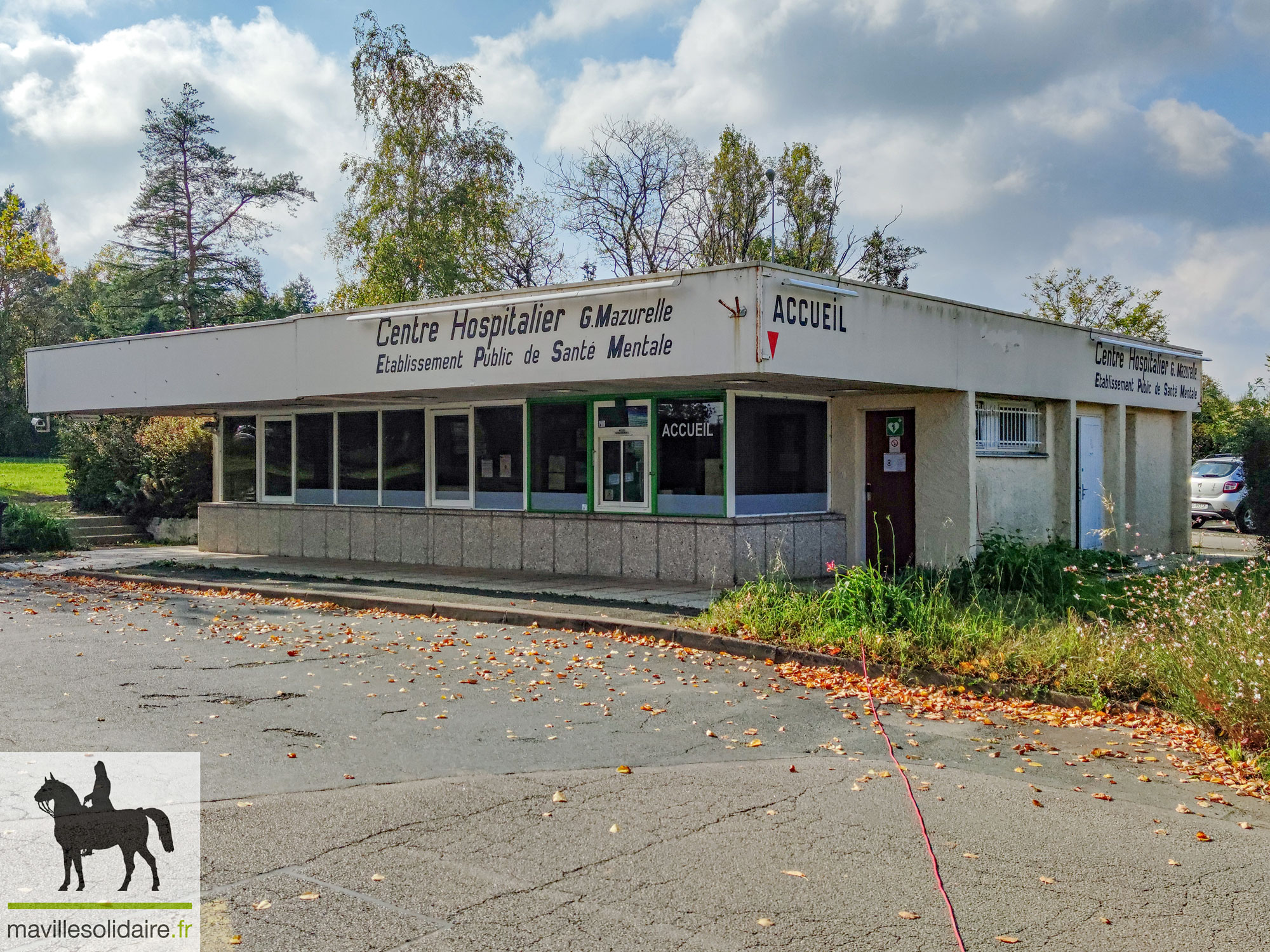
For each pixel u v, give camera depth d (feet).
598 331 42.60
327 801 19.02
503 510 55.11
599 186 120.37
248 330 56.59
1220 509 83.41
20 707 26.27
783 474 49.65
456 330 47.83
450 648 34.71
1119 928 13.93
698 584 46.93
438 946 13.21
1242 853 16.76
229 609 44.19
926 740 23.73
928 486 50.19
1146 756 22.58
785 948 13.24
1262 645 23.43
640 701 27.30
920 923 14.01
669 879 15.47
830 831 17.62
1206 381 114.21
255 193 158.92
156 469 79.61
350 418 62.23
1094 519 60.08
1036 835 17.49
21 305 175.94
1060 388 55.47
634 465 49.98
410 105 108.06
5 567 59.62
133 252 159.74
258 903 14.51
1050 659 28.35
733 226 118.21
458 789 19.84
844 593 33.45
